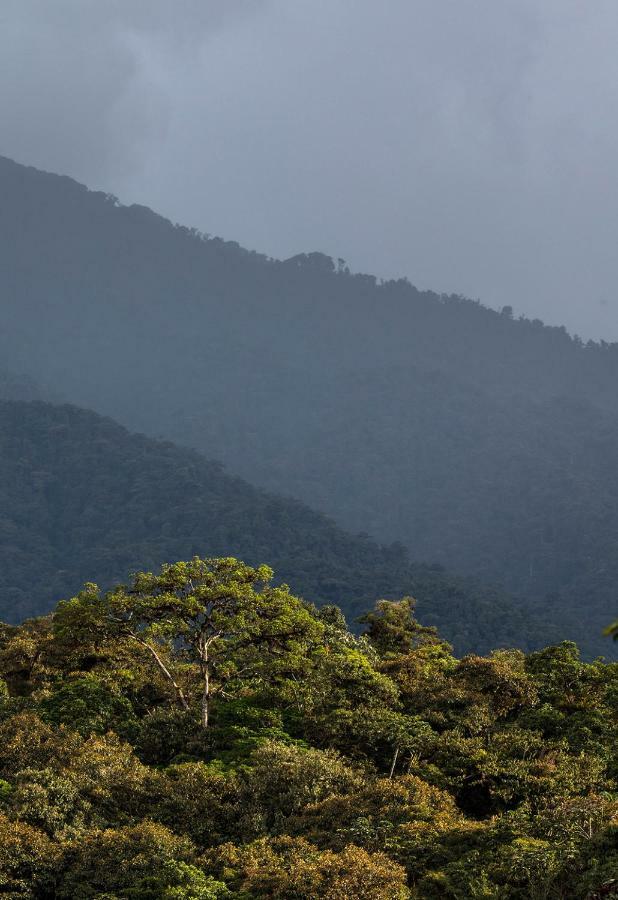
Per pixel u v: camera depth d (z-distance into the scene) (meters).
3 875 41.88
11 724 57.59
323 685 62.72
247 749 56.38
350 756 57.28
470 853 43.44
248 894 40.44
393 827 45.66
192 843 46.09
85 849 43.84
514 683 63.91
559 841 43.19
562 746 56.22
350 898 38.97
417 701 64.25
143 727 60.31
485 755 53.81
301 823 47.22
